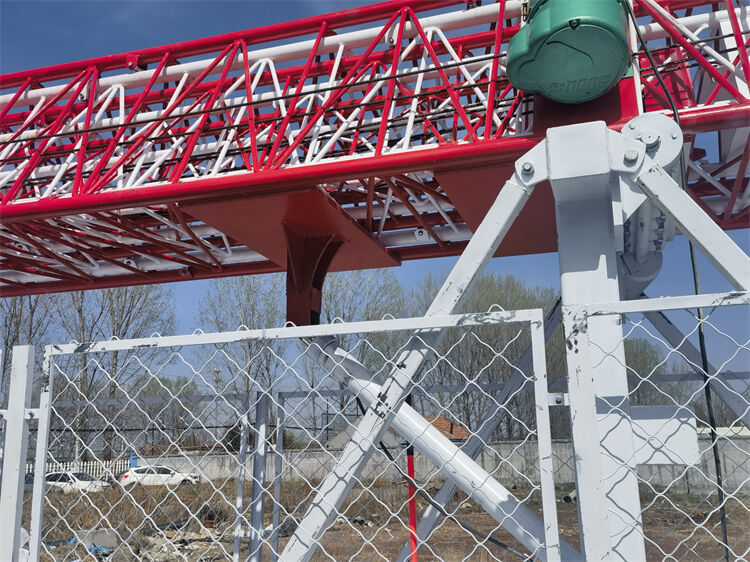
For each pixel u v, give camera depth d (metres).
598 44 4.58
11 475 3.44
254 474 5.12
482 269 3.59
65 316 34.97
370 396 4.91
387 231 10.20
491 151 6.36
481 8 7.71
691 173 8.61
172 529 10.42
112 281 11.71
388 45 8.14
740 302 2.61
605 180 3.45
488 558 9.74
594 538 2.58
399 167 6.70
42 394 3.53
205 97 9.18
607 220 3.67
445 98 8.81
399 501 11.26
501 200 3.55
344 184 9.19
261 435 4.97
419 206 9.55
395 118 8.17
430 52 7.54
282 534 8.73
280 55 8.44
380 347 14.44
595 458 2.62
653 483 7.41
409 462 4.82
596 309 2.73
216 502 10.83
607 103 5.93
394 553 9.83
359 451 3.54
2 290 12.16
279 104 8.77
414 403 4.88
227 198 7.33
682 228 3.34
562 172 3.41
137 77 9.00
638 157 3.37
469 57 8.59
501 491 3.84
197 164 9.47
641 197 3.51
